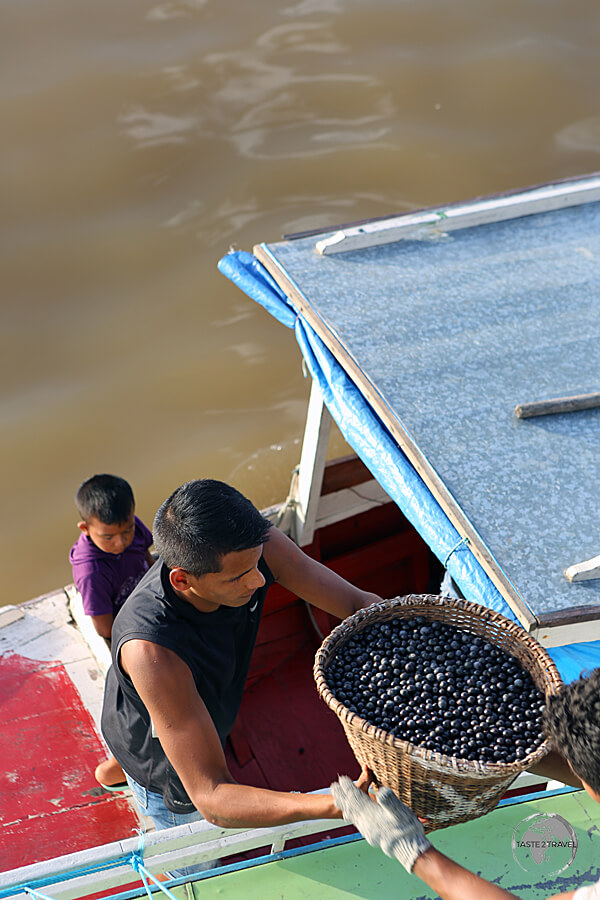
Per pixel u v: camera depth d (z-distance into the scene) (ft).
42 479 25.91
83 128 34.42
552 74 36.27
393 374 11.27
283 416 27.58
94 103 35.40
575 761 5.61
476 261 13.37
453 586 12.85
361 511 17.22
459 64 37.04
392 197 32.19
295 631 17.13
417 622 7.51
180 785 8.39
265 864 7.38
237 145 33.94
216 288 30.30
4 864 12.57
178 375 28.27
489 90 35.88
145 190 32.53
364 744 6.13
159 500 25.08
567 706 5.68
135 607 7.36
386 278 13.03
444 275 13.07
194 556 6.68
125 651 7.20
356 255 13.58
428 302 12.52
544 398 10.92
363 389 11.12
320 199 32.14
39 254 30.45
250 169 33.22
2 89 35.58
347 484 16.75
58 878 7.04
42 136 33.88
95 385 27.76
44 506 25.45
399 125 34.55
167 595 7.29
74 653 15.46
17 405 27.22
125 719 8.30
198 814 9.02
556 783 10.23
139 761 8.51
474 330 12.00
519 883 7.32
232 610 7.64
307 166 33.22
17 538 24.68
